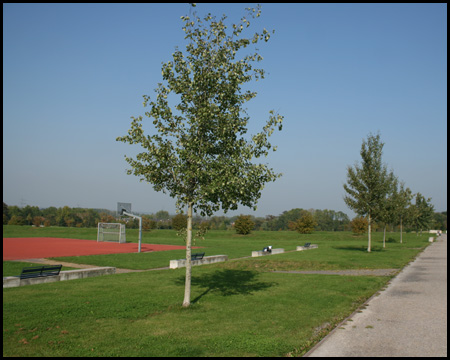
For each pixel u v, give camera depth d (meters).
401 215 47.00
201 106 10.41
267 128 10.55
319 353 6.70
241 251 32.06
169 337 7.46
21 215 105.69
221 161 10.15
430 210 63.03
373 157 30.23
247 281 14.95
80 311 9.45
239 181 9.73
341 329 8.28
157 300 10.91
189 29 10.52
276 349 6.82
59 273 15.08
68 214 103.69
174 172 10.35
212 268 19.67
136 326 8.25
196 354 6.52
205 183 10.20
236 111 10.84
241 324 8.48
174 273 17.44
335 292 12.63
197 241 48.19
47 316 8.93
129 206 33.50
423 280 15.84
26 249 32.69
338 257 25.39
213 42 10.69
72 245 38.44
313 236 61.28
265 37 10.85
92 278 15.60
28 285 13.64
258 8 10.66
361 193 30.22
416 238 58.31
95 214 111.25
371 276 16.83
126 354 6.49
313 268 20.20
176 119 10.60
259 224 124.94
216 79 10.55
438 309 10.30
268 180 10.71
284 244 43.28
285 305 10.51
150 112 10.39
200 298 11.41
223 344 7.05
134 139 10.27
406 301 11.41
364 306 10.66
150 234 63.44
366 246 38.28
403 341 7.43
